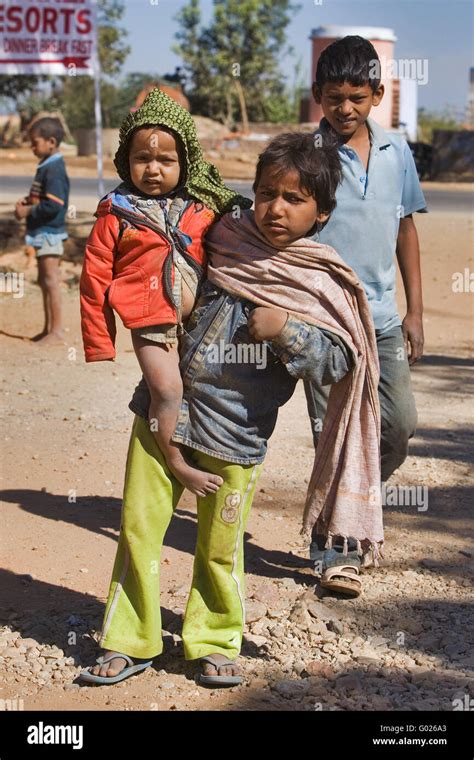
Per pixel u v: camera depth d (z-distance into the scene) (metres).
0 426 7.66
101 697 3.98
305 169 3.67
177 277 3.78
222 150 39.88
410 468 6.93
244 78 54.44
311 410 4.98
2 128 55.12
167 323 3.76
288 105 55.22
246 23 53.91
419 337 5.31
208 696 4.00
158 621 4.06
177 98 31.05
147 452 3.93
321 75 4.77
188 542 5.57
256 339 3.79
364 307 4.02
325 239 4.79
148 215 3.77
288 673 4.20
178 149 3.77
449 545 5.61
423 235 18.34
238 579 4.07
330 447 4.30
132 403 3.98
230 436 3.87
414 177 5.05
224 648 4.08
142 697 3.98
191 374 3.85
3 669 4.20
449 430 7.92
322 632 4.54
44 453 7.03
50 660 4.27
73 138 52.09
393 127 39.59
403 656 4.36
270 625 4.60
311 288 3.83
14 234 16.14
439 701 3.99
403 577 5.16
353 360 3.98
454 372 9.99
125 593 4.05
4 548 5.42
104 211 3.80
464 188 32.47
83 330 3.86
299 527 5.83
